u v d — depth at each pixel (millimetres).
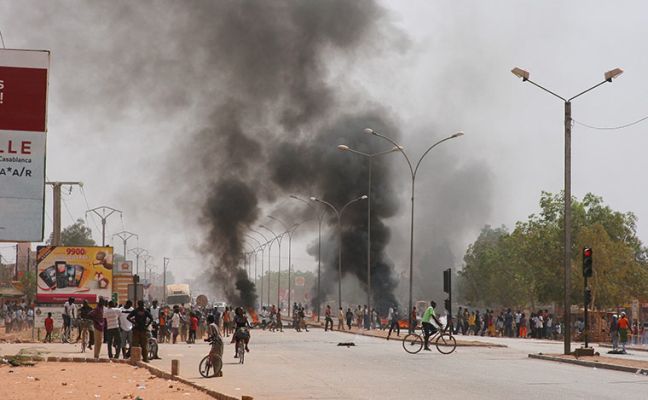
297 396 18234
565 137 34031
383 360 30016
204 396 17375
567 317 33094
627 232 73312
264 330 69562
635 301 49656
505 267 89438
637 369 25703
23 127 25297
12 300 85375
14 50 25312
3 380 20547
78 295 55875
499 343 43938
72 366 25594
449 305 42219
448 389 19859
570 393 19094
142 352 28016
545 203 71938
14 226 25219
